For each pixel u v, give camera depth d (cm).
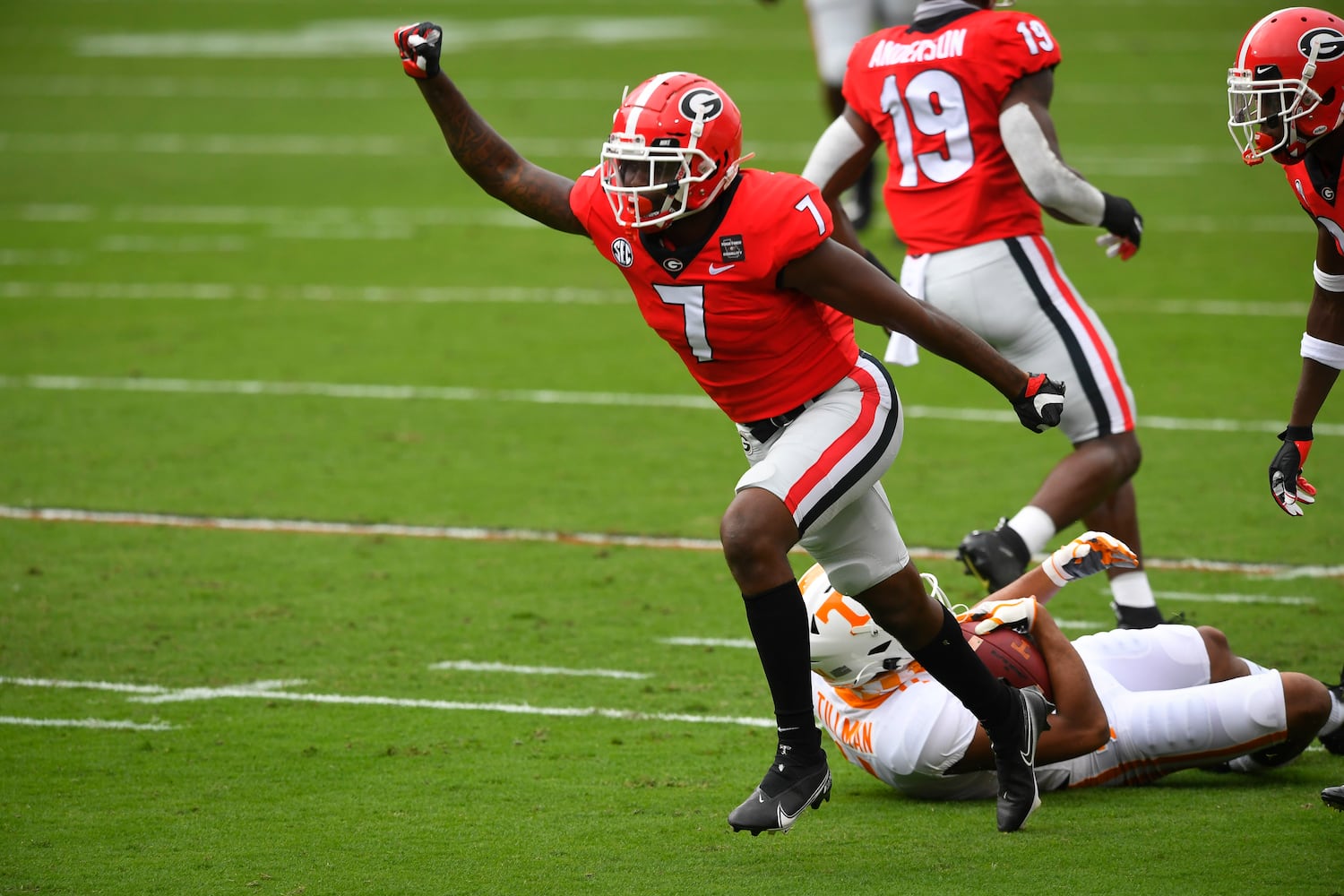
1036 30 2062
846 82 2219
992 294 2098
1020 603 1573
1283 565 2453
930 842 1490
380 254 5219
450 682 2023
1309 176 1558
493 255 5219
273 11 11875
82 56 9712
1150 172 6172
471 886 1393
